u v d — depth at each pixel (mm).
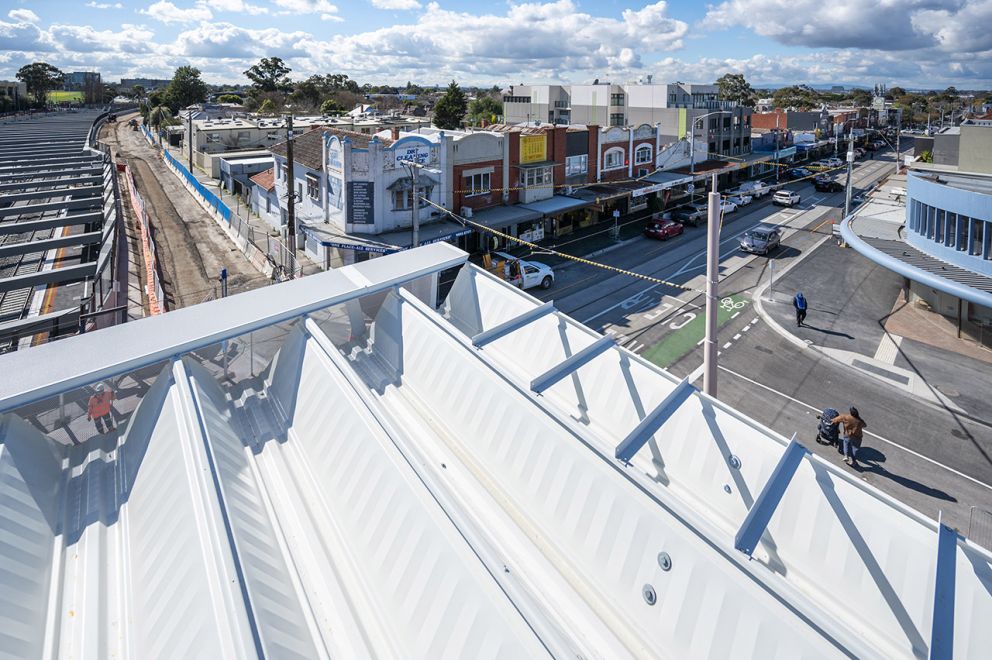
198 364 11891
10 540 7547
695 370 22562
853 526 8891
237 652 5734
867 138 96250
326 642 7125
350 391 10469
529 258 36781
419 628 7078
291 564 8180
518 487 10102
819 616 6516
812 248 39625
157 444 9531
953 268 25562
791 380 21922
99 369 9938
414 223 26594
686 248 39750
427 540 7652
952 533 8062
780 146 75500
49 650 6844
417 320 13828
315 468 9984
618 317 27703
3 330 20969
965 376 21969
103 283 27016
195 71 121375
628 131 47469
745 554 7395
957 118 112125
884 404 20234
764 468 9984
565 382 13406
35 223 35562
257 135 68125
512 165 39062
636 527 8438
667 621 7660
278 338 13805
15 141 67125
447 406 12039
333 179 33156
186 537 7402
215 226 43969
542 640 6117
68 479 9680
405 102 161750
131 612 7344
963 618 7434
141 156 77500
